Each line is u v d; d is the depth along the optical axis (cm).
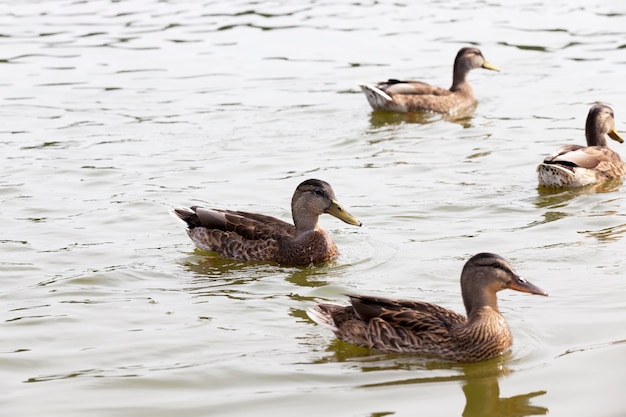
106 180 2081
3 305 1467
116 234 1780
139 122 2492
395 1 3638
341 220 1756
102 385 1220
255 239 1677
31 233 1777
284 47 3131
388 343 1292
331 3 3638
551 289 1462
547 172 1952
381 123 2483
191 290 1525
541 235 1697
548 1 3556
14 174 2122
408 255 1634
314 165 2162
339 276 1575
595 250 1606
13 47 3178
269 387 1207
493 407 1148
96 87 2784
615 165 2019
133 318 1414
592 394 1167
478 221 1791
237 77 2852
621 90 2630
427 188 1989
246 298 1487
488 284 1277
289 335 1354
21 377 1247
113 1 3744
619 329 1319
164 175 2109
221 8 3609
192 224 1733
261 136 2377
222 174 2112
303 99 2662
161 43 3198
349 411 1145
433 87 2594
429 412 1139
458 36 3206
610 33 3158
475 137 2344
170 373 1245
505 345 1275
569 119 2433
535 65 2906
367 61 2986
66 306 1459
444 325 1284
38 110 2598
